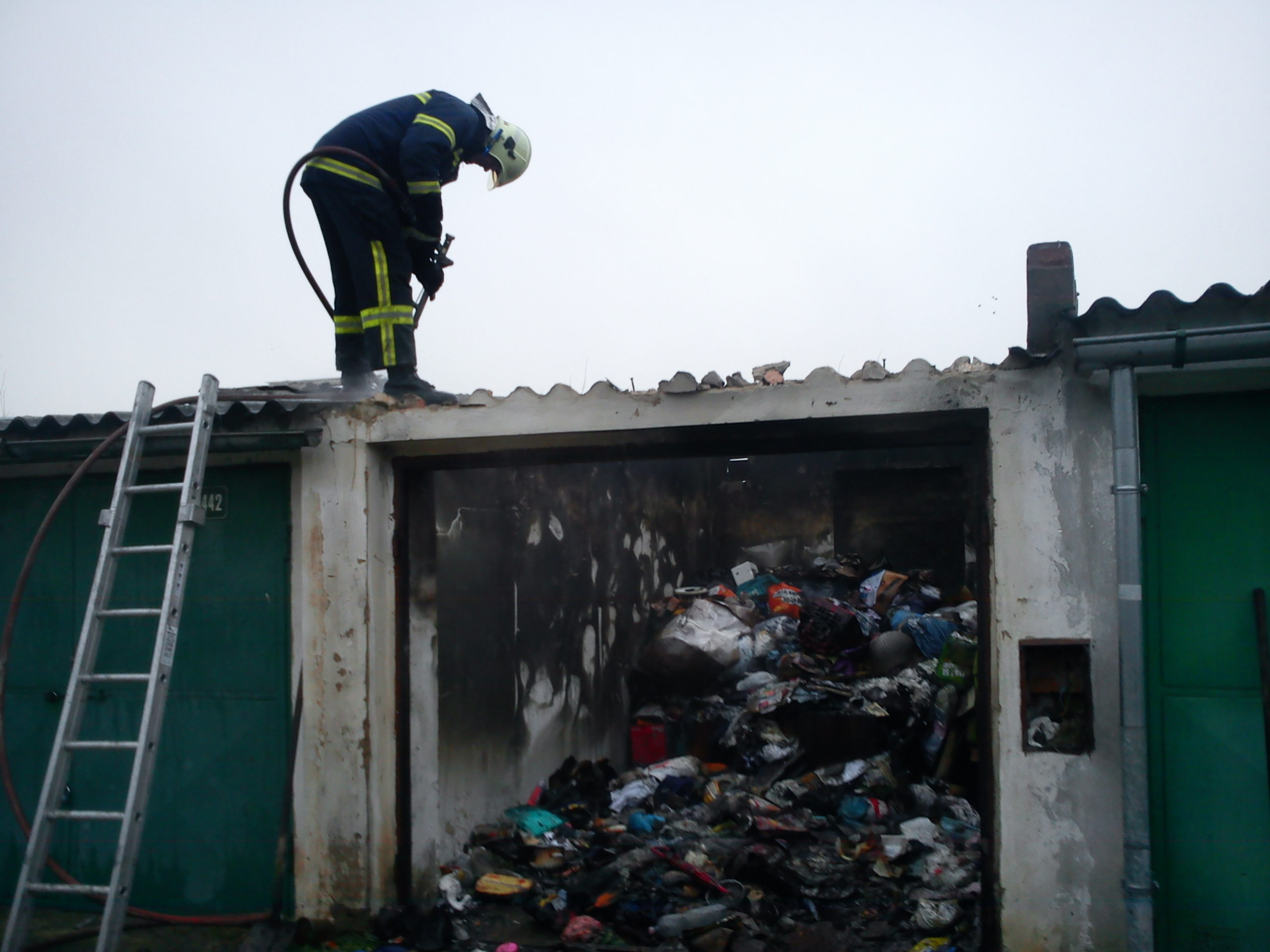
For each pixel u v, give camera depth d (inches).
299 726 164.2
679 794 228.5
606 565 268.1
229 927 166.4
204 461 141.4
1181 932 130.0
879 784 226.4
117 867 126.0
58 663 176.9
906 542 365.7
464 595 202.7
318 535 164.6
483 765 206.2
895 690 247.0
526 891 178.4
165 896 169.0
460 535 202.5
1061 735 135.0
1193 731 131.4
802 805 218.8
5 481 181.8
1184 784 131.4
